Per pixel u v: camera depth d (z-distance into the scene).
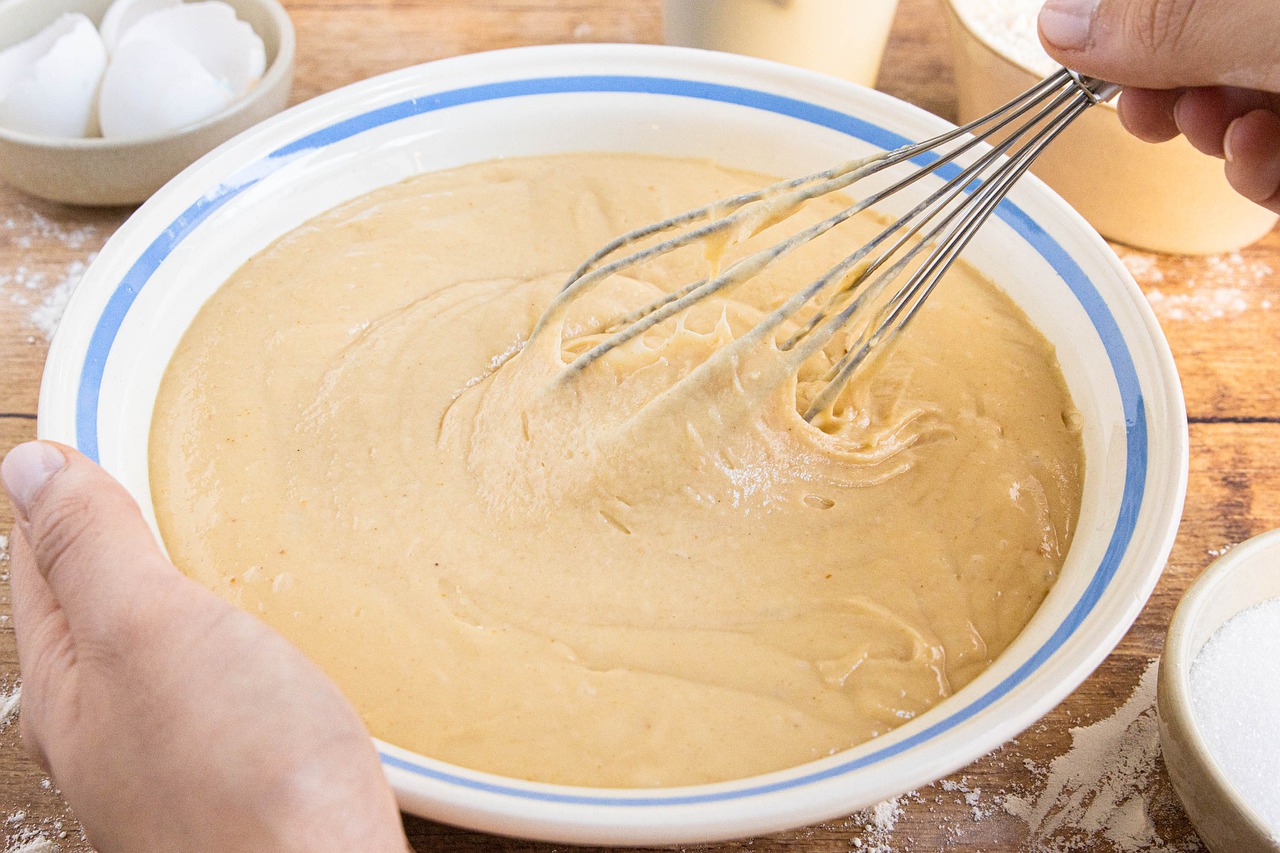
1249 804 0.29
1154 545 0.30
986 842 0.31
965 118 0.43
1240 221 0.40
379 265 0.38
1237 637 0.32
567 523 0.33
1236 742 0.31
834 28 0.42
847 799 0.27
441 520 0.33
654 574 0.32
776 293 0.37
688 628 0.32
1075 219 0.36
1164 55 0.31
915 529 0.33
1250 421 0.38
